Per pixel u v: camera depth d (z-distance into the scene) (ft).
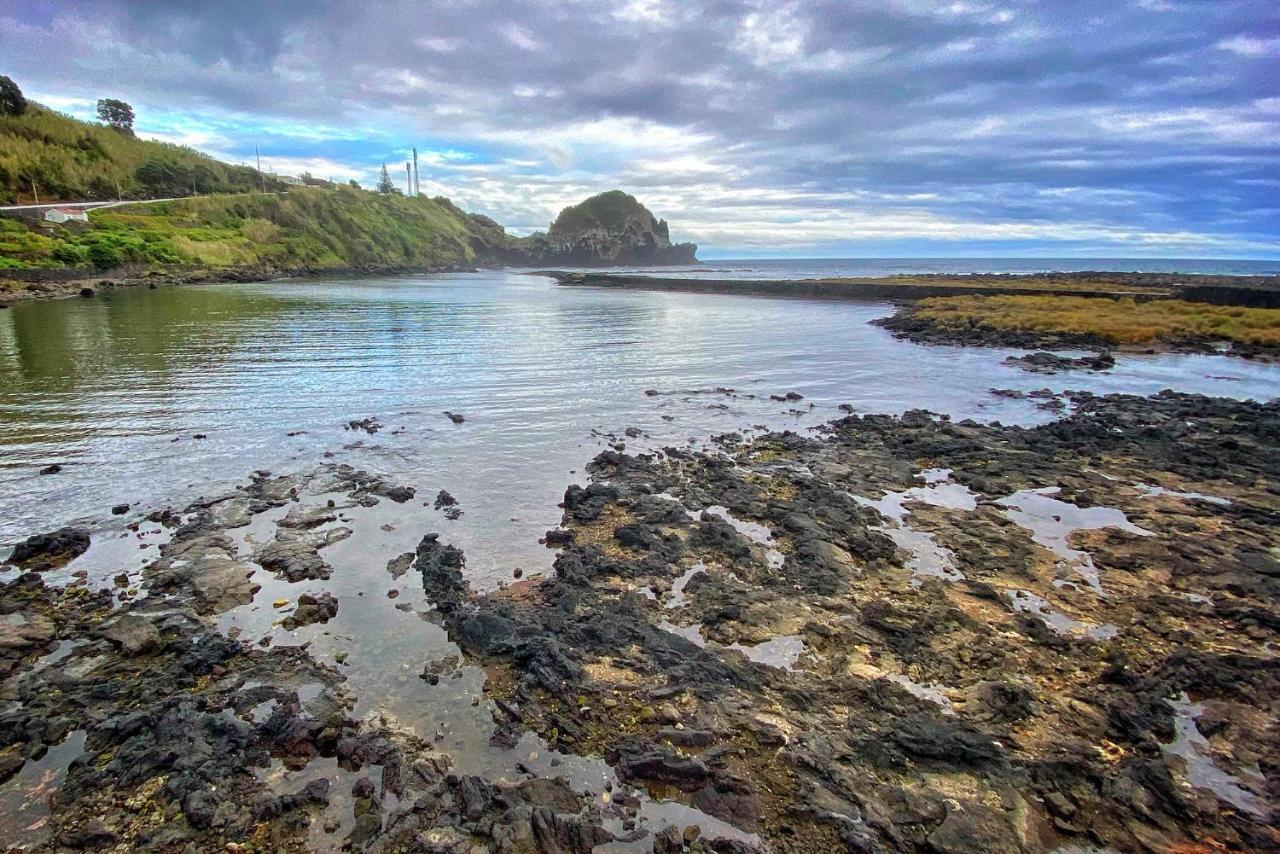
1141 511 38.68
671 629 26.05
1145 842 16.80
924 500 40.88
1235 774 19.08
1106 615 27.61
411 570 30.73
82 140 324.80
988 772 18.81
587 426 57.26
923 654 24.50
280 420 56.95
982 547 33.73
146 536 33.71
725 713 21.07
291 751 19.38
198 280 245.04
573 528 35.45
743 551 32.17
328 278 325.01
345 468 44.50
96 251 210.38
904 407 66.74
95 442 49.52
